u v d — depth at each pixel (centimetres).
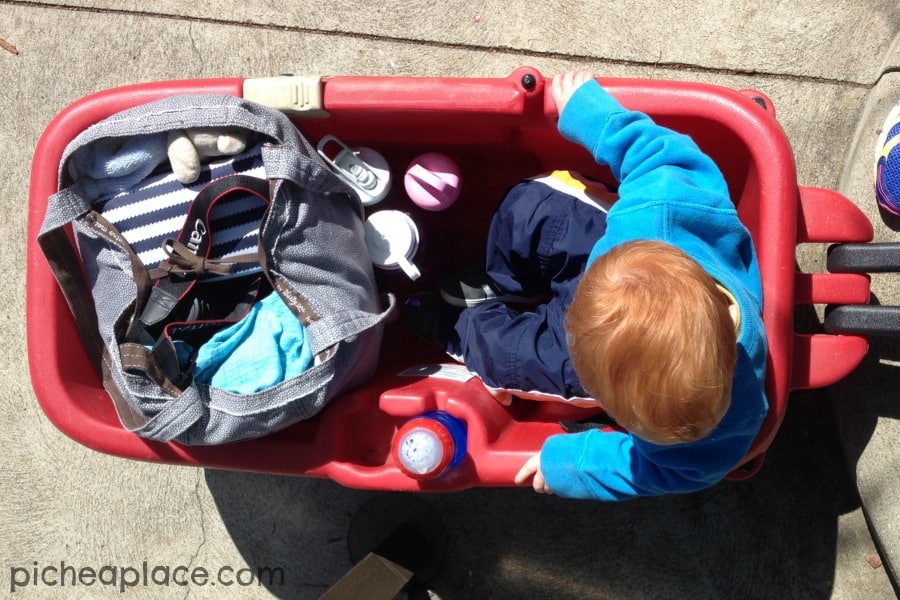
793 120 153
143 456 121
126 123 110
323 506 163
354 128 130
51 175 119
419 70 161
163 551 167
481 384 129
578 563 155
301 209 110
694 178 103
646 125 105
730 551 151
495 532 158
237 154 113
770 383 107
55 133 120
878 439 140
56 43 169
